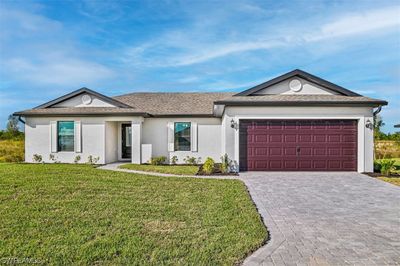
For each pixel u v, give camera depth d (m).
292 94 14.72
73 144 17.55
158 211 6.83
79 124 17.42
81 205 7.20
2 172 11.94
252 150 14.03
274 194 9.20
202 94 21.97
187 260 4.27
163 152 18.27
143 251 4.54
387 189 9.99
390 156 22.34
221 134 18.09
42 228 5.52
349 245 5.02
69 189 8.94
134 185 9.98
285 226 6.08
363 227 6.03
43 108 17.91
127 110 17.39
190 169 14.59
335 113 13.80
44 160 17.52
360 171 13.62
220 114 16.75
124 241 4.93
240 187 9.86
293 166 13.91
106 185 9.77
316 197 8.80
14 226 5.62
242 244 4.89
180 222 6.05
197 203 7.64
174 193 8.85
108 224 5.84
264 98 14.15
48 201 7.51
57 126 17.55
